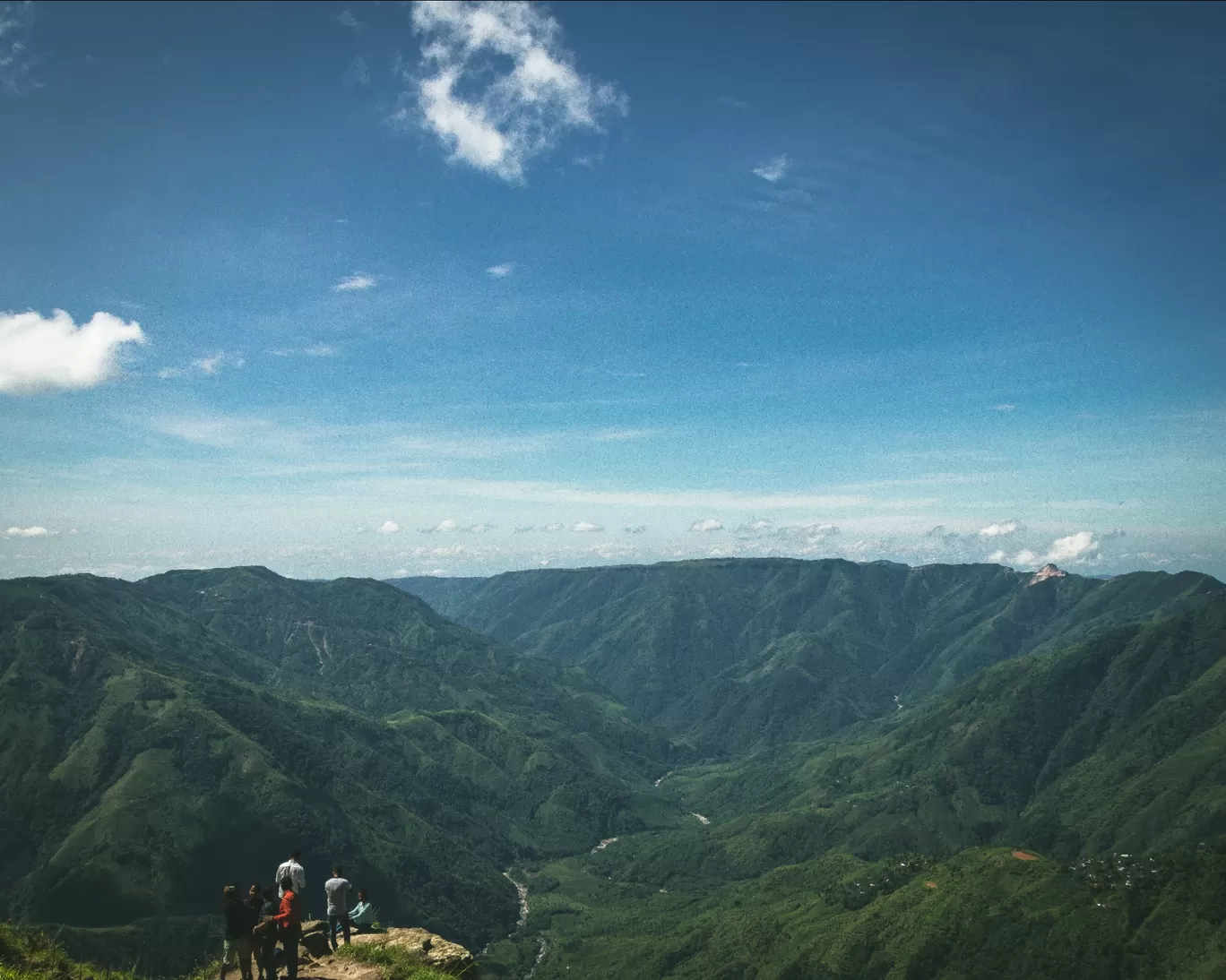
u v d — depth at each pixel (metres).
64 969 35.16
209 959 41.22
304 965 38.09
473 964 42.22
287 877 37.31
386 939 43.22
